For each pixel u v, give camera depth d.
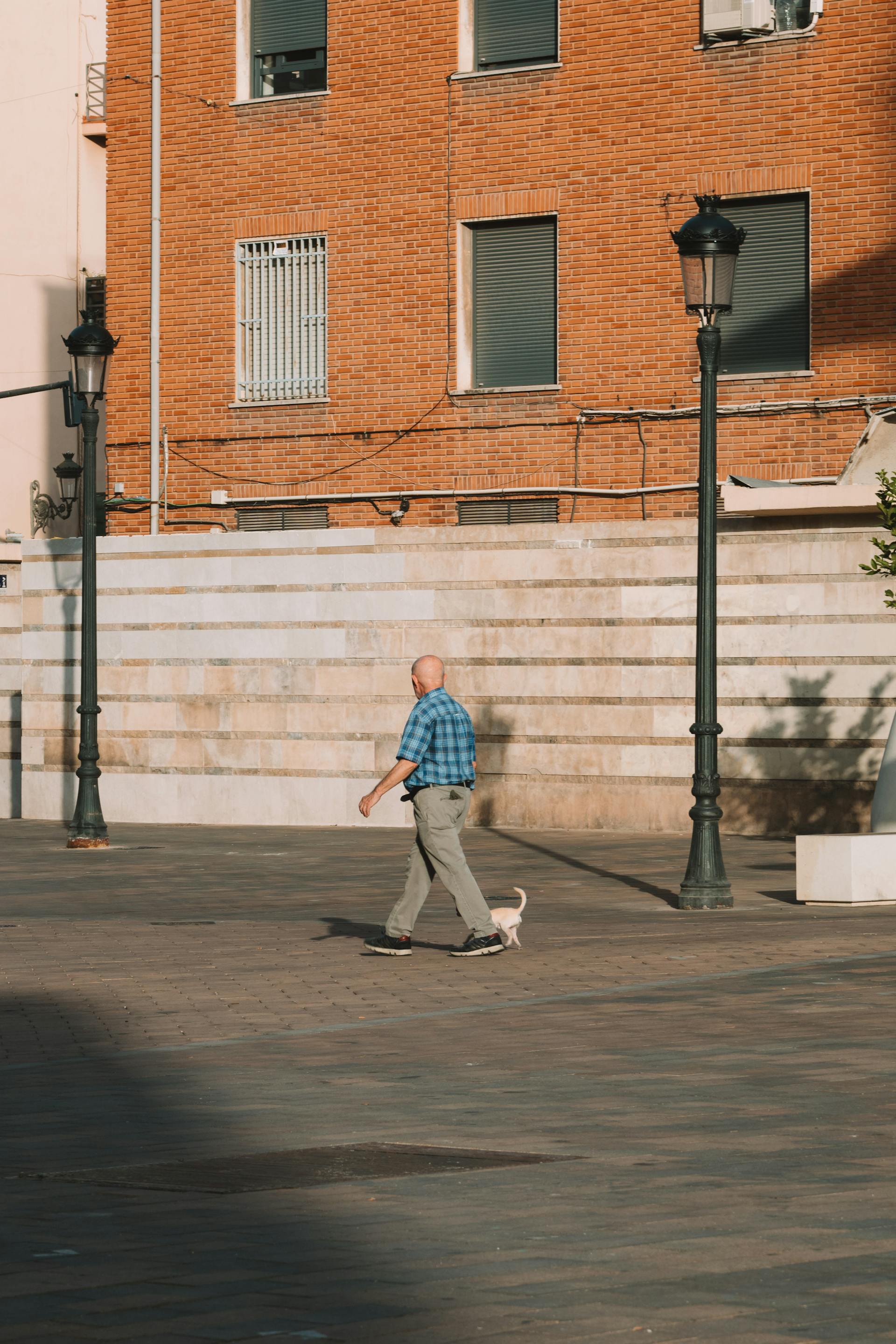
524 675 28.94
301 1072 11.29
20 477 53.50
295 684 30.94
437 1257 7.01
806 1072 10.77
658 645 27.92
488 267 34.06
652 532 27.95
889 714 26.20
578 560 28.47
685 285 19.64
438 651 29.66
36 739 33.62
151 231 36.84
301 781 30.94
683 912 19.08
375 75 34.72
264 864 24.80
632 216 32.47
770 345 31.59
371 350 34.81
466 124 33.84
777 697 26.86
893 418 28.11
